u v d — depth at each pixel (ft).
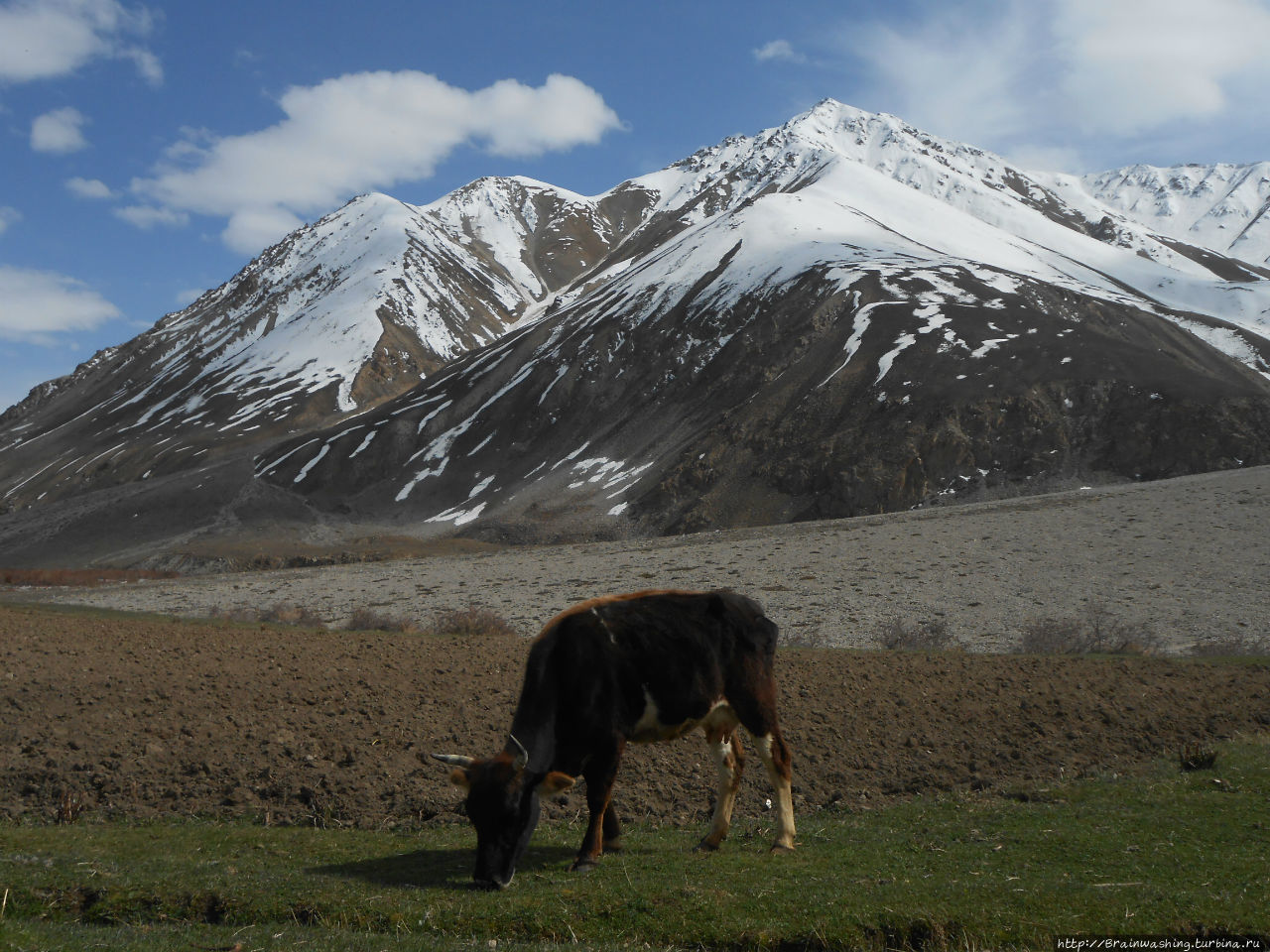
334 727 43.06
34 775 36.22
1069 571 132.26
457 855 29.58
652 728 27.89
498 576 157.89
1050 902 24.06
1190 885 25.46
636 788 37.22
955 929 22.90
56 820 33.45
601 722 27.17
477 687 52.08
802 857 28.68
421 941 21.85
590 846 27.81
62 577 207.72
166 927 23.22
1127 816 32.42
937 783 38.70
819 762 40.88
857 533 173.17
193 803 34.94
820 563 149.38
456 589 145.59
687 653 27.84
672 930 23.25
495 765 25.63
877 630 105.81
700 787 37.50
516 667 58.65
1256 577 121.08
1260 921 22.84
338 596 141.90
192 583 164.14
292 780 36.65
